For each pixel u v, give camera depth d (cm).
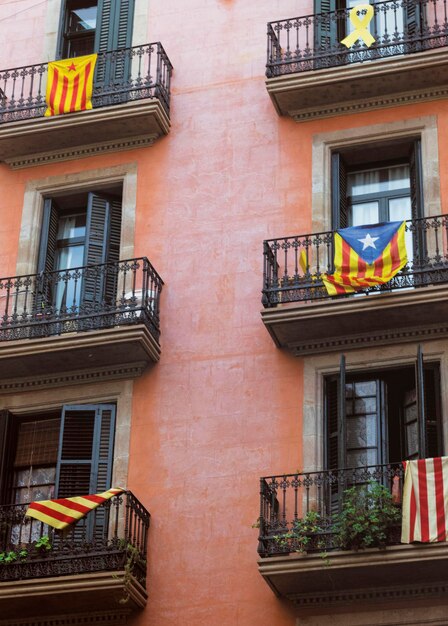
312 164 2503
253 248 2455
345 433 2127
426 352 2269
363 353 2305
